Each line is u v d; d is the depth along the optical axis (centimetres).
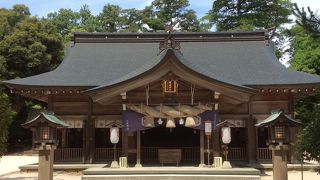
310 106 3675
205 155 2202
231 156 2455
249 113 2453
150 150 2380
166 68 2039
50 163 1546
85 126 2486
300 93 2547
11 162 3125
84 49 3022
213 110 2095
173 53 2003
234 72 2631
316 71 4016
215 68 2705
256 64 2767
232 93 2102
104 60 2881
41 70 4300
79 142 2706
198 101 2128
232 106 2456
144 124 2091
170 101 2095
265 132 2639
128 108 2112
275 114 1565
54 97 2511
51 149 1553
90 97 2341
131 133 2138
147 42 3105
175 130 2814
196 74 2045
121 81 2070
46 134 1547
